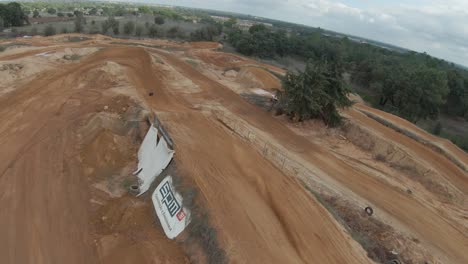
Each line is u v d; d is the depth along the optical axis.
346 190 19.34
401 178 22.17
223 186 16.05
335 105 27.86
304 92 27.59
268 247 12.88
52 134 21.55
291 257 12.59
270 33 71.62
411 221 17.62
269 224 14.09
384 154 24.95
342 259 12.93
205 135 21.86
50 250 13.31
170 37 71.50
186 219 14.30
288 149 23.52
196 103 29.72
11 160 18.47
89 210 15.70
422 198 20.16
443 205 20.03
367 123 29.22
